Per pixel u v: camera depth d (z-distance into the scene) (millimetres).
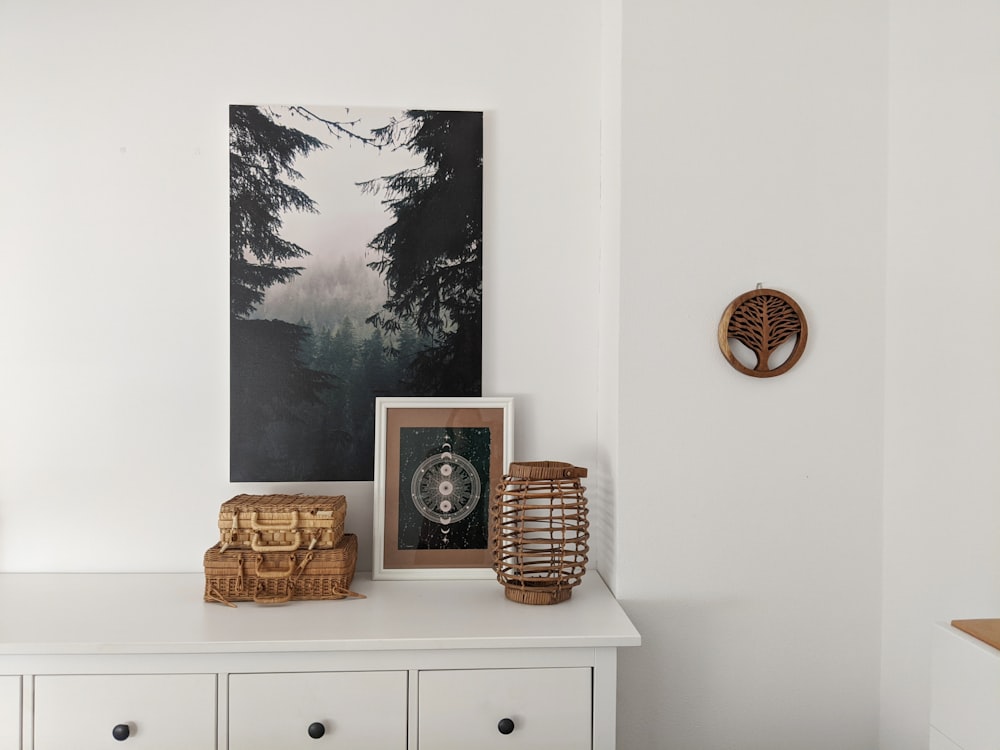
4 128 2117
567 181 2217
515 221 2213
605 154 2166
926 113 1833
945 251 1753
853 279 2006
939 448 1773
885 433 2014
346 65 2180
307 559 1939
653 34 1971
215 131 2158
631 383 1983
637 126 1971
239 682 1693
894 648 1958
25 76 2119
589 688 1738
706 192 1983
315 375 2174
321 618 1815
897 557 1951
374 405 2188
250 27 2160
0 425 2139
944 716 1275
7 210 2123
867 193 2006
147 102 2145
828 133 1999
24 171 2123
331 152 2166
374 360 2184
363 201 2174
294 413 2172
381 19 2186
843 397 2014
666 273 1980
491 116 2207
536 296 2217
